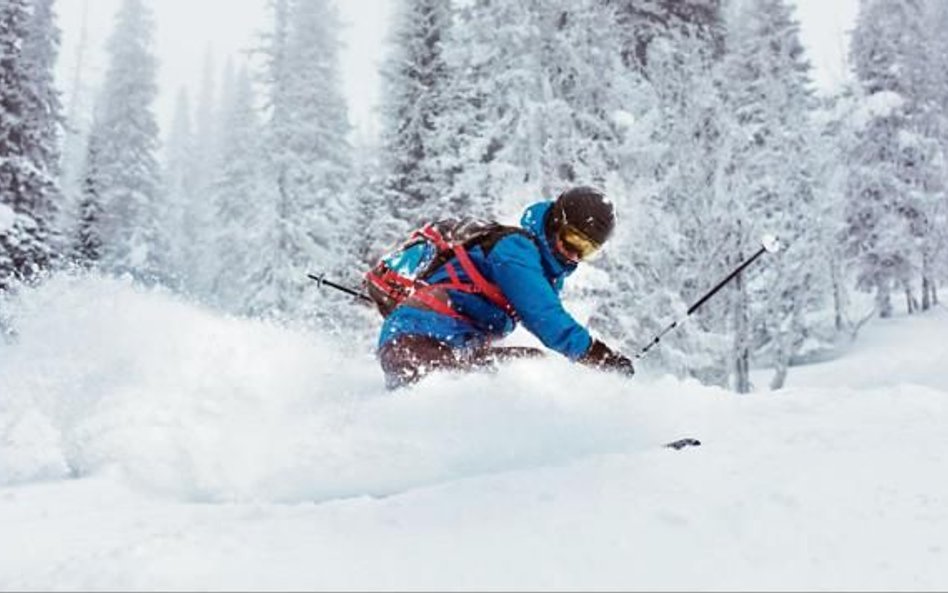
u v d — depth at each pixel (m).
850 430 3.06
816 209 19.44
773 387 19.19
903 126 30.39
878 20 31.06
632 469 2.30
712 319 16.92
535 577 1.47
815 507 1.93
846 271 27.94
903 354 23.86
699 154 17.06
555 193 16.52
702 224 16.89
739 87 23.31
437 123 19.33
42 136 24.03
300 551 1.61
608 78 17.84
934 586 1.48
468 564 1.53
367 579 1.45
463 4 18.02
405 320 3.49
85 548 1.81
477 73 18.52
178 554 1.59
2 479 2.61
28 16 22.69
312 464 2.59
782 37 28.53
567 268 3.57
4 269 19.00
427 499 2.04
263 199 28.53
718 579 1.49
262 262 27.53
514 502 1.96
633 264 16.80
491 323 3.55
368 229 24.20
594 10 17.81
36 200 23.06
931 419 3.43
